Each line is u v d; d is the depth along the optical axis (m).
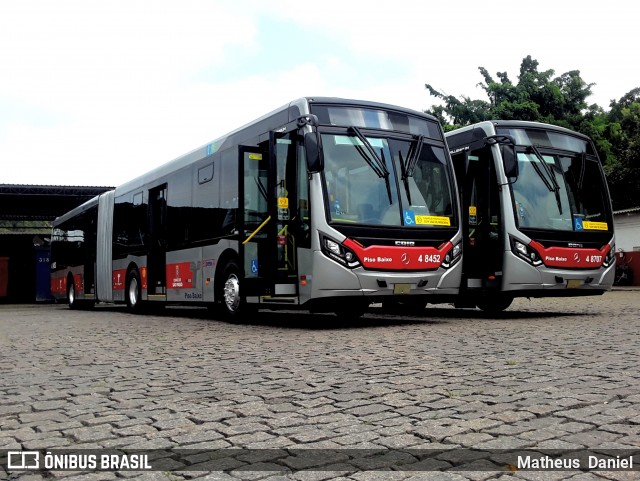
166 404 5.05
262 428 4.25
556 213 12.44
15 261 36.41
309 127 10.17
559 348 7.58
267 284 10.85
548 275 12.11
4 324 14.75
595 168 13.26
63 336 10.84
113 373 6.62
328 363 6.78
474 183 12.88
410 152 11.03
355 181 10.41
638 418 4.25
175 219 14.93
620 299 20.33
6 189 31.64
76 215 23.30
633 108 39.56
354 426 4.23
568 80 36.56
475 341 8.39
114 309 22.59
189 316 15.77
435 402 4.83
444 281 10.89
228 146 12.71
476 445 3.75
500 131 12.60
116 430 4.30
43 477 3.43
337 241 10.03
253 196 11.48
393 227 10.46
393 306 16.23
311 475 3.32
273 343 8.73
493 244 12.34
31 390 5.80
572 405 4.63
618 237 33.84
